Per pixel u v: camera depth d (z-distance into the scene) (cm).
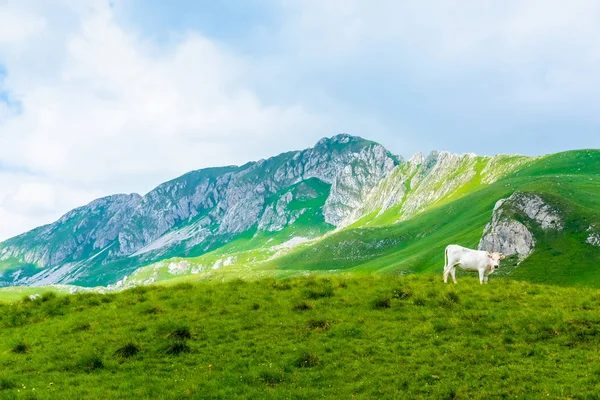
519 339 1997
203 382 1730
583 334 1989
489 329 2130
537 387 1577
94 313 2738
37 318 2769
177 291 3175
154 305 2758
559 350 1875
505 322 2169
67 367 1944
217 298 2864
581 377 1633
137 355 2033
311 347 2047
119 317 2612
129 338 2200
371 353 1978
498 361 1811
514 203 19788
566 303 2422
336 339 2139
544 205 18812
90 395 1627
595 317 2117
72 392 1653
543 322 2119
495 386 1620
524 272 15838
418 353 1930
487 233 19688
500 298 2572
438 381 1686
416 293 2678
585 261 15300
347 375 1775
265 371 1778
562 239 16975
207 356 2009
